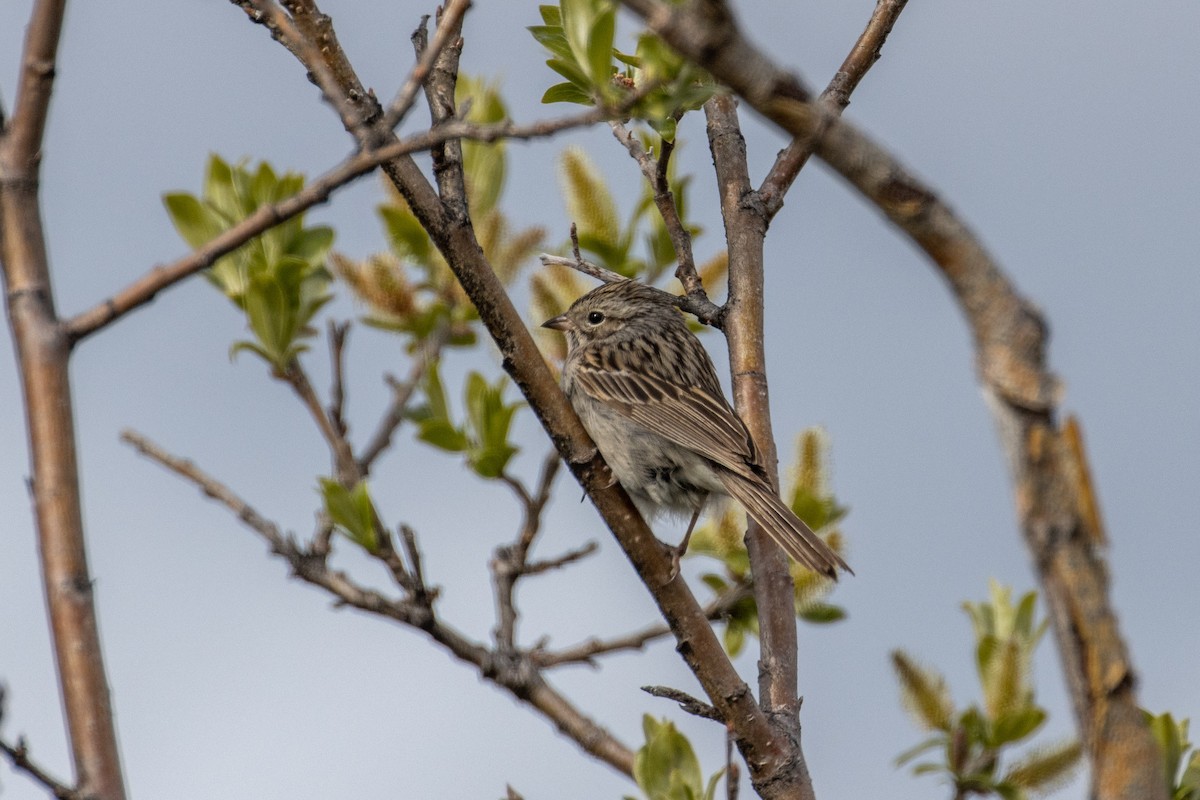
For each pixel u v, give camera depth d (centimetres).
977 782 938
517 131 625
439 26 673
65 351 652
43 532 633
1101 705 482
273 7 741
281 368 1120
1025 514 487
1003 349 488
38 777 607
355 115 701
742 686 889
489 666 1072
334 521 1042
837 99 1142
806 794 890
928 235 491
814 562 1023
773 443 1092
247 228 658
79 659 621
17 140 664
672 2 551
